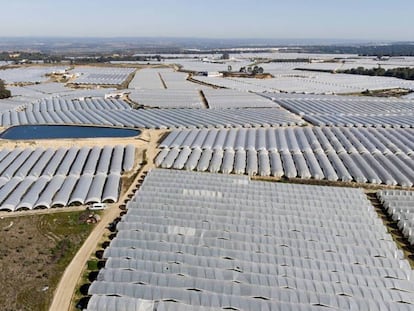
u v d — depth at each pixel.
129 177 56.72
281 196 48.88
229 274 33.09
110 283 31.59
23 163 60.44
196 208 44.66
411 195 49.94
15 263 35.91
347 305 29.78
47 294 32.00
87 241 39.84
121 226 40.91
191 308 29.14
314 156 64.56
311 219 42.88
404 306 29.75
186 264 34.44
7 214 45.59
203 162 60.53
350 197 49.03
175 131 77.81
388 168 59.88
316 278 33.12
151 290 30.94
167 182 52.28
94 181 53.56
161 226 40.47
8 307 30.55
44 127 80.19
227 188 50.75
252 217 43.38
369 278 33.00
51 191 50.31
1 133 75.25
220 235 39.50
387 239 39.78
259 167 60.53
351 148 67.44
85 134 75.44
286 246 37.88
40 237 40.66
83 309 29.67
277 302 29.86
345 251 37.38
